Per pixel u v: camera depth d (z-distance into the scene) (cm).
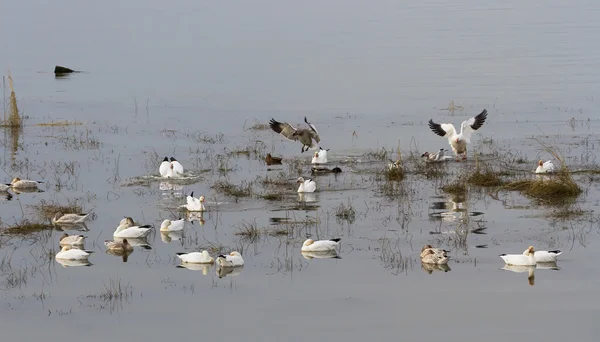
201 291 2036
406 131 3912
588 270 2117
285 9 10312
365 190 2897
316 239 2383
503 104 4519
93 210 2700
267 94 4991
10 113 4134
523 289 2009
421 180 3020
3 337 1803
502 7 9869
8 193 2916
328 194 2845
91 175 3150
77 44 7600
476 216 2575
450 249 2286
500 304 1934
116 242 2325
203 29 8544
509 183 2922
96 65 6350
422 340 1767
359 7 10381
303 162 3322
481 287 2030
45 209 2686
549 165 3005
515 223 2494
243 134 3903
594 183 2923
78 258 2255
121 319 1888
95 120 4269
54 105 4706
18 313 1922
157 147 3631
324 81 5409
